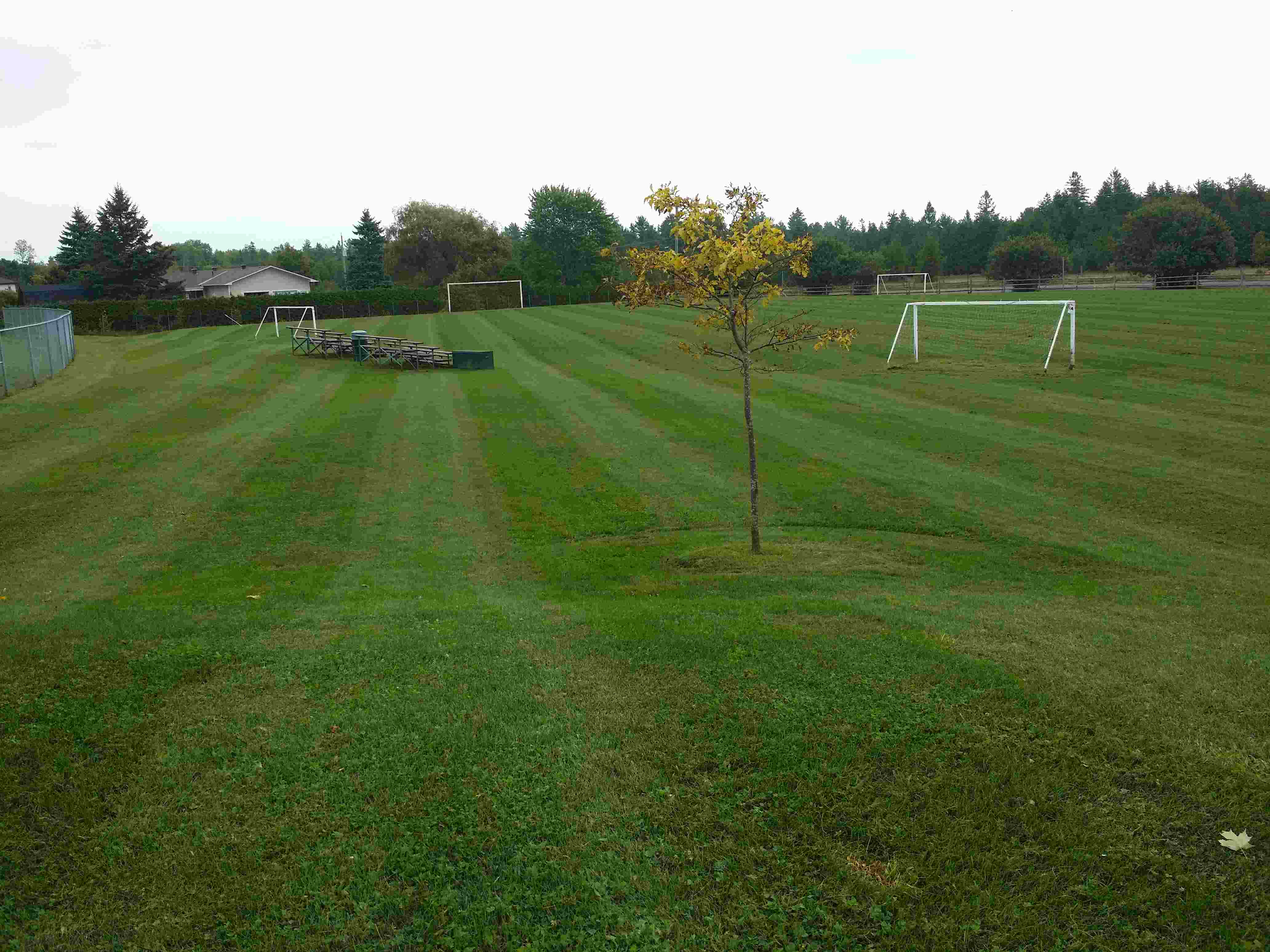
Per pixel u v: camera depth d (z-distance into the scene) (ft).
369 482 61.46
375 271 330.75
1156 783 17.75
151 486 58.54
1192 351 110.11
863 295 264.31
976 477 60.80
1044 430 75.56
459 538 49.03
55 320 109.70
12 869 16.20
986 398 91.35
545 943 14.25
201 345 150.61
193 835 17.17
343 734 20.81
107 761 19.57
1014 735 19.76
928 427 77.87
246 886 15.74
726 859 16.10
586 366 126.21
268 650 26.45
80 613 31.78
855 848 16.29
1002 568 41.32
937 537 47.96
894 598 33.76
